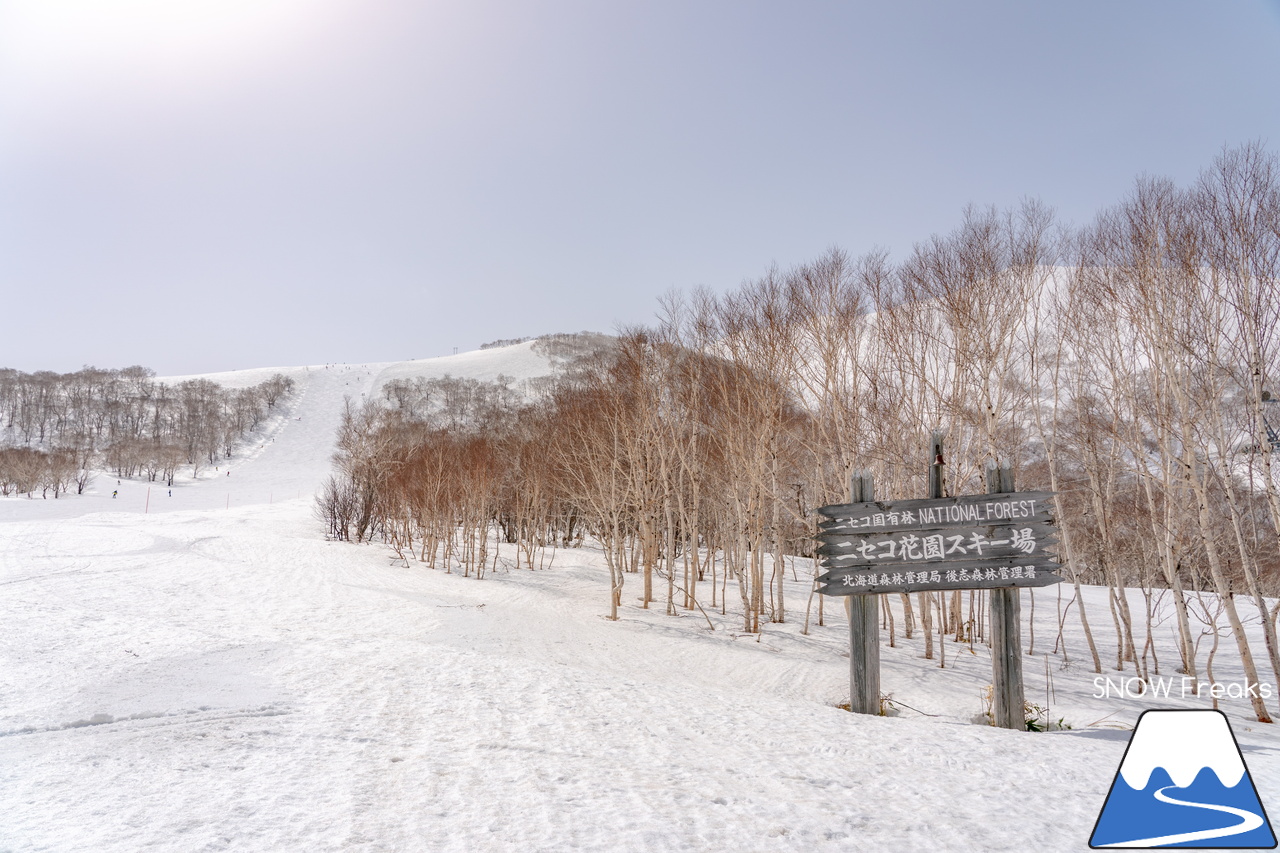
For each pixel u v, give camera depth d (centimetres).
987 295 1955
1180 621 1627
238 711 726
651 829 431
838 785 534
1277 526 1292
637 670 1599
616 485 2906
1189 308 1458
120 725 674
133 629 1334
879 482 2206
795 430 2483
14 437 10656
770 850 403
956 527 877
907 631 2375
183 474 9788
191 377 16175
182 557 2989
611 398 2728
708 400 2588
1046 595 3550
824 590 919
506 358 16950
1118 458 1978
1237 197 1355
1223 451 1419
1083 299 1858
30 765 551
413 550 4128
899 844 416
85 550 3045
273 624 1639
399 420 7375
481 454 3778
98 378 13750
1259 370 1306
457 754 595
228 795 483
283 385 14762
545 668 1100
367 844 400
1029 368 2134
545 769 559
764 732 731
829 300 2244
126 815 444
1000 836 431
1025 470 2452
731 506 3147
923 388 2114
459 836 415
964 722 962
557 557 4128
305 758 575
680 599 3023
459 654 1163
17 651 1063
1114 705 1398
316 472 10319
